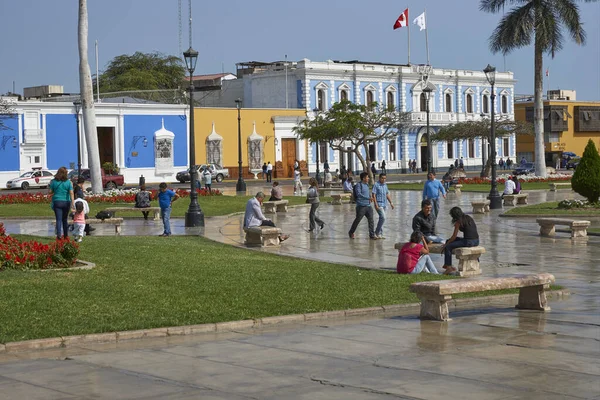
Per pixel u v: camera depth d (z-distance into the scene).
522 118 115.69
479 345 11.27
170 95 89.50
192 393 8.82
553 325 12.87
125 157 74.88
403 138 96.88
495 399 8.51
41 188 67.00
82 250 20.09
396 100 96.56
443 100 101.19
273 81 91.12
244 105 94.00
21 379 9.45
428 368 9.90
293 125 86.75
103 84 106.44
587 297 16.14
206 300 14.44
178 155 78.56
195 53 32.44
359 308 14.26
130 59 110.69
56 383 9.26
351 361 10.35
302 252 23.86
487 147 106.81
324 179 67.38
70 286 15.23
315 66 88.94
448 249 19.38
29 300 13.88
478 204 39.91
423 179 80.81
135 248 21.08
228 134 82.12
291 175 87.38
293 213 40.44
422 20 96.50
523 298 14.67
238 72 99.94
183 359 10.52
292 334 12.26
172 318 12.90
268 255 22.56
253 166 83.88
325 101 90.31
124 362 10.34
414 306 14.63
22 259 17.11
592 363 10.12
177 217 37.47
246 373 9.74
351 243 26.47
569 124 115.81
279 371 9.84
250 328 12.87
